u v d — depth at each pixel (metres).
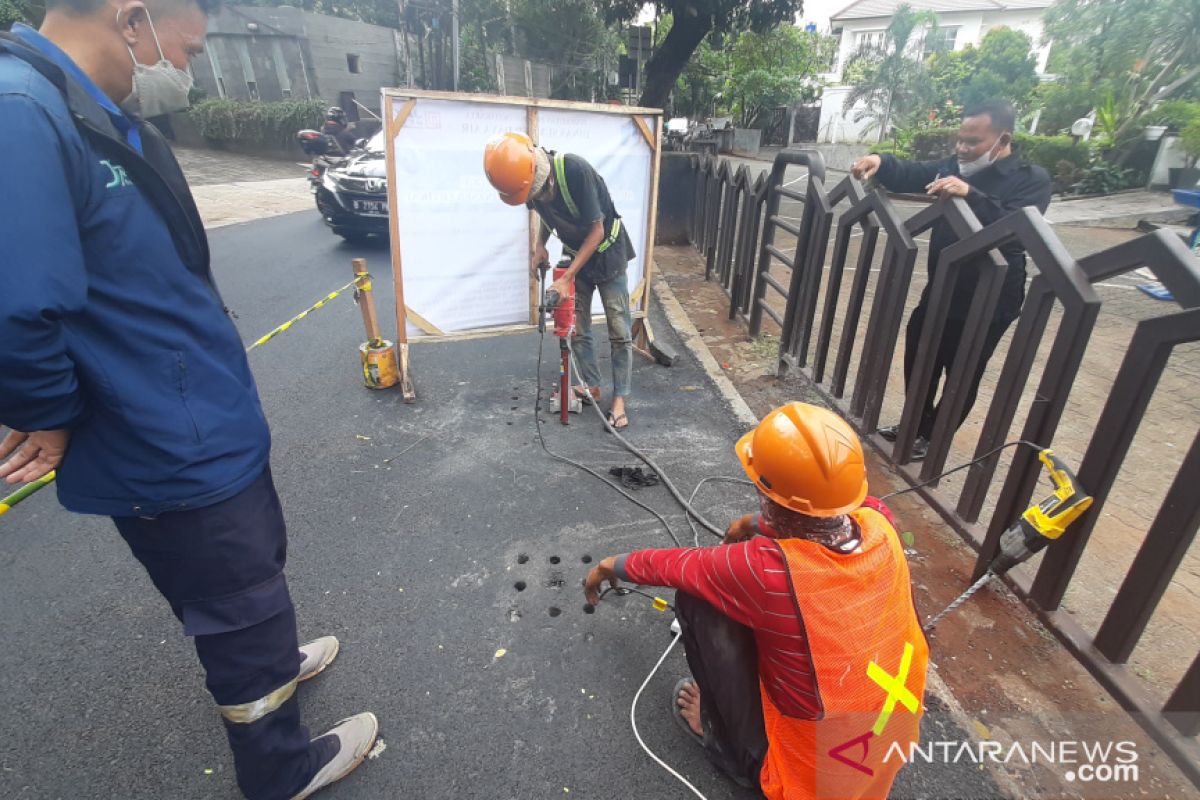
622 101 16.41
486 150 3.17
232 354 1.48
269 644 1.56
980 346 2.74
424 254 4.03
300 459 3.52
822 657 1.41
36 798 1.80
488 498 3.20
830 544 1.45
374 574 2.67
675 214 8.93
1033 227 2.36
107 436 1.30
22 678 2.17
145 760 1.92
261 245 8.75
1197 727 1.83
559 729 2.03
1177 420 4.11
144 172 1.25
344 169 8.48
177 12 1.32
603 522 3.03
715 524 3.02
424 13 17.86
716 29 12.88
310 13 19.17
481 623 2.43
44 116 1.07
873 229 3.58
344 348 5.16
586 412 4.10
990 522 2.69
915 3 28.48
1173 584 2.66
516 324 4.42
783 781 1.59
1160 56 14.45
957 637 2.34
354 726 1.94
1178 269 1.83
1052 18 16.20
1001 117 2.91
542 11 20.55
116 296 1.23
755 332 5.30
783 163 4.71
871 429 3.64
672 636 2.38
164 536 1.40
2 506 1.71
